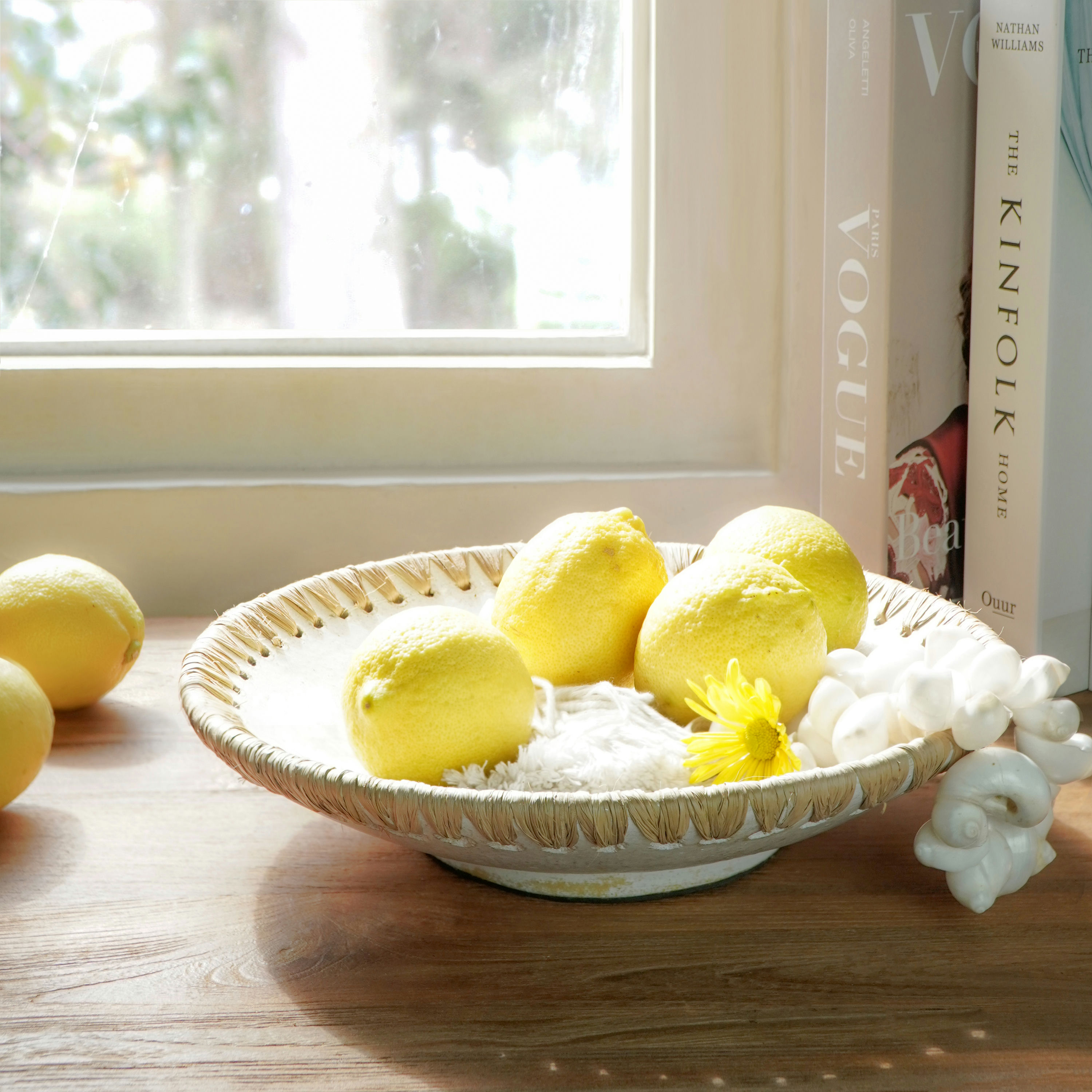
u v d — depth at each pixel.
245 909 1.04
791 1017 0.98
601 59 1.34
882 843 1.07
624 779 1.01
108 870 1.06
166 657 1.25
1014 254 1.17
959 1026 0.97
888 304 1.20
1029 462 1.17
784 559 1.09
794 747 1.03
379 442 1.33
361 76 1.34
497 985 0.99
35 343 1.33
